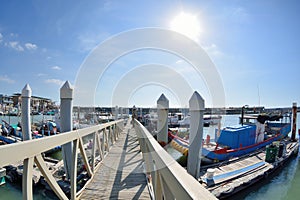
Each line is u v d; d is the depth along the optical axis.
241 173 7.42
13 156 1.35
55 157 11.18
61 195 2.10
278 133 15.27
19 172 6.96
